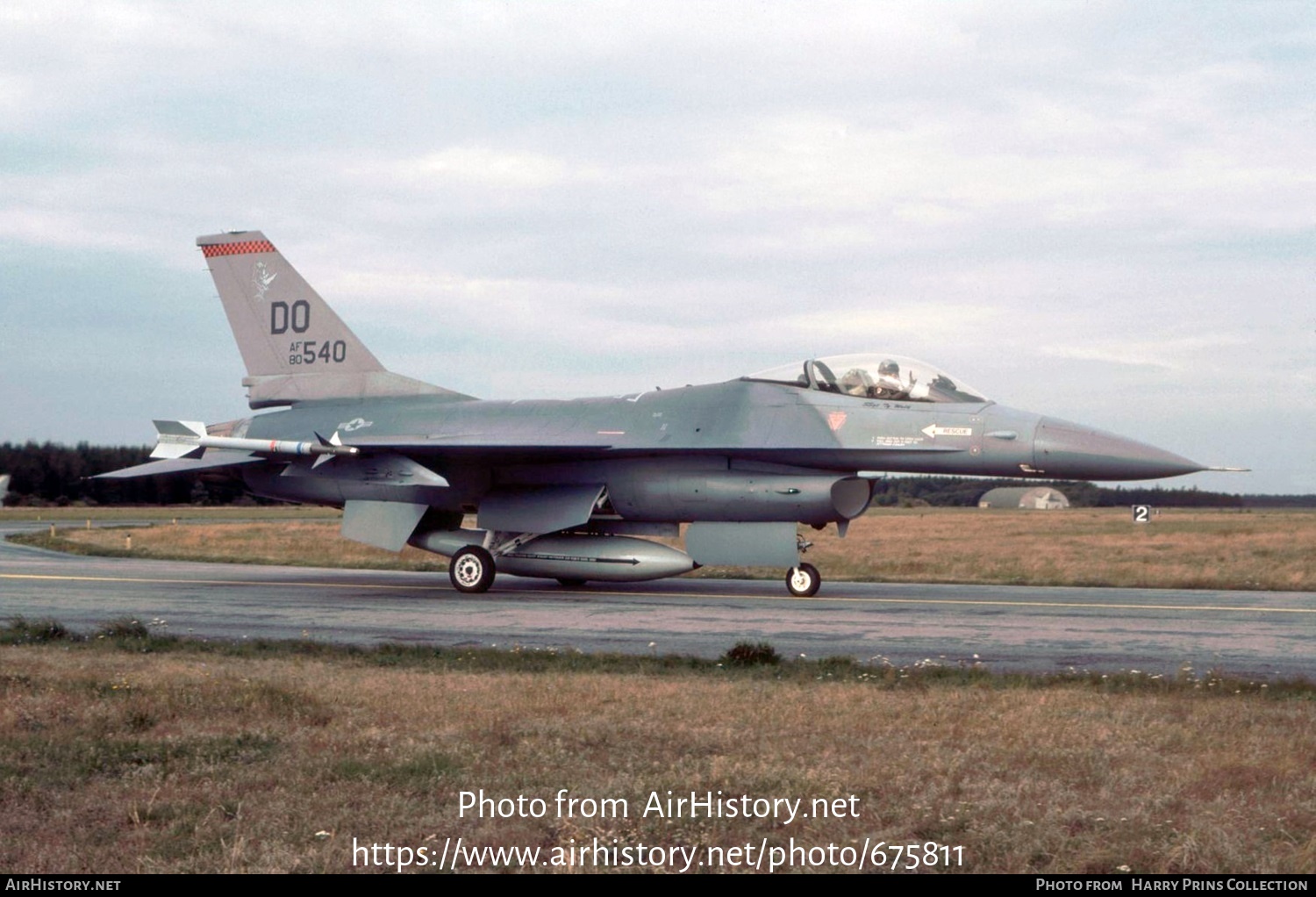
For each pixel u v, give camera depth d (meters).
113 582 21.81
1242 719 8.26
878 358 19.22
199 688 9.20
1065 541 41.38
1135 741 7.46
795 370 19.62
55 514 86.94
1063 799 6.08
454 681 10.12
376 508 20.86
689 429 19.50
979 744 7.39
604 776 6.62
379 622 15.21
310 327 24.00
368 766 6.77
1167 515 96.62
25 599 18.22
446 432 21.61
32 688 9.35
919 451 18.05
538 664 11.42
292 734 7.78
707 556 19.36
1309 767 6.80
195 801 6.13
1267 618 15.30
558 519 19.78
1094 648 12.55
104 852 5.37
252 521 70.44
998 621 15.00
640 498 19.84
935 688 9.81
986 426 17.91
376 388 23.36
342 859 5.25
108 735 7.73
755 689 9.64
